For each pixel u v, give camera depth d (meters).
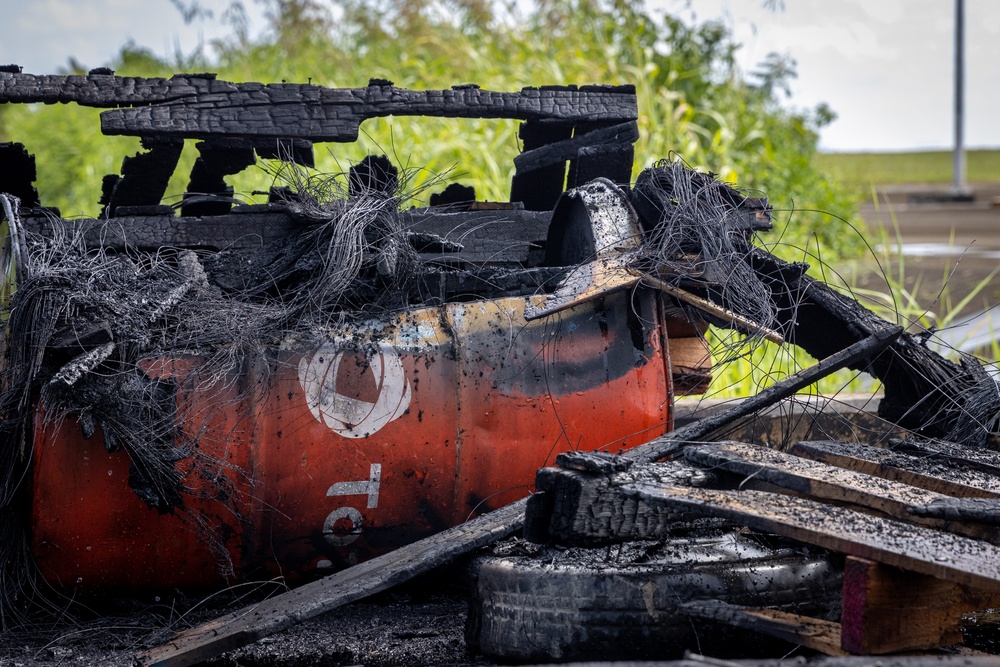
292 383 3.60
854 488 2.96
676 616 2.94
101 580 3.56
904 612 2.66
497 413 3.77
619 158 4.78
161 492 3.35
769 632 2.76
